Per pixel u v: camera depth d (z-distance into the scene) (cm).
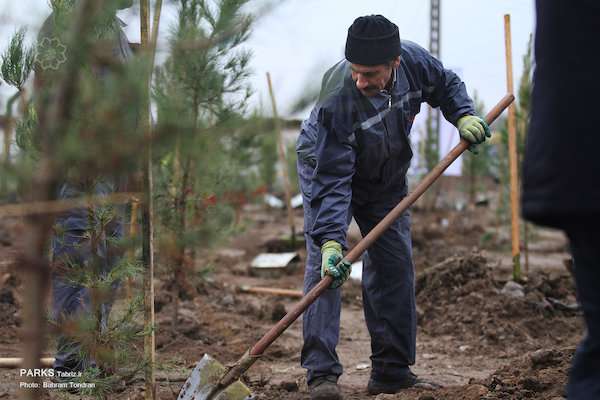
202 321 779
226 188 727
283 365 663
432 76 528
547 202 303
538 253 1341
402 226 552
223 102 548
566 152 300
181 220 679
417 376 597
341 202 508
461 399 507
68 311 508
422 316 820
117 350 448
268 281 1068
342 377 632
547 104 306
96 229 438
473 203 1653
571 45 302
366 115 505
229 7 343
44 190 298
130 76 316
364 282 564
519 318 794
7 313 729
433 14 1402
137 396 504
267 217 1836
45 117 322
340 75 506
